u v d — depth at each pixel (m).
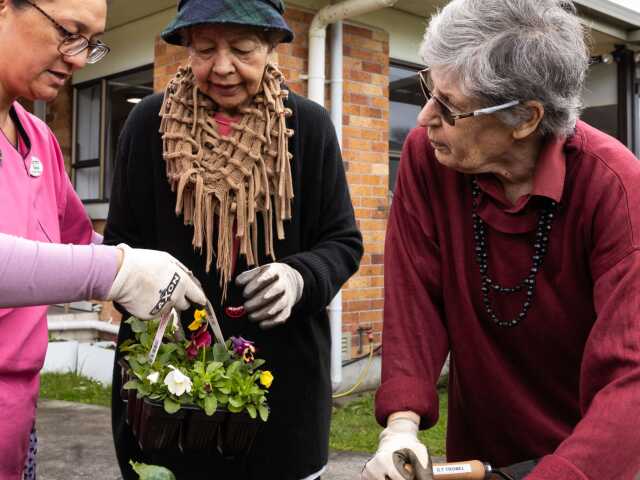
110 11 5.53
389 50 5.66
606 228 1.40
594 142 1.48
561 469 1.24
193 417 1.54
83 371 6.08
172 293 1.46
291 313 1.87
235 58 1.75
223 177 1.82
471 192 1.60
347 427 4.72
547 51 1.35
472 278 1.61
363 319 5.46
